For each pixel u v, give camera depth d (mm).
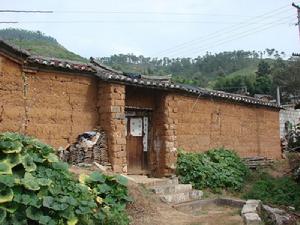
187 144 14031
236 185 13211
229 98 16016
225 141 16109
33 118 9758
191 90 13805
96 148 10656
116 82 11039
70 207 6527
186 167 12672
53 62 9938
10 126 9242
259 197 12719
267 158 18438
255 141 18297
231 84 39719
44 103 10023
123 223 7363
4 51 9031
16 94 9398
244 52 67875
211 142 15266
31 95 9727
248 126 17812
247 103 17609
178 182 12227
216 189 12484
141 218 8109
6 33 67438
